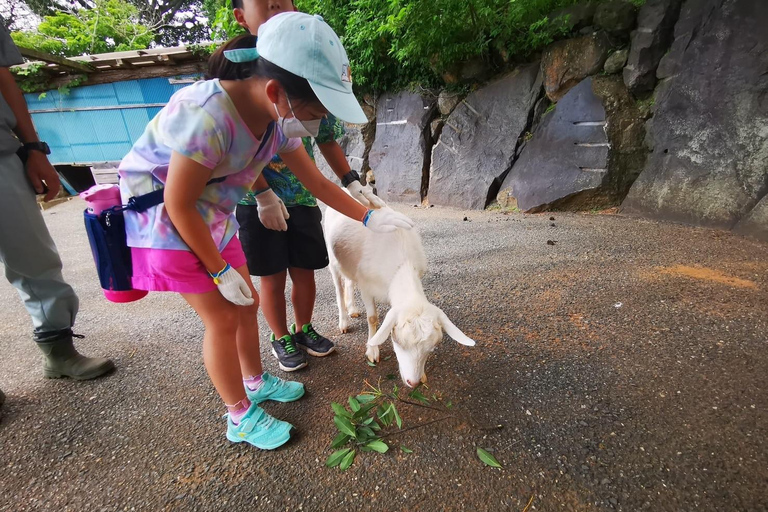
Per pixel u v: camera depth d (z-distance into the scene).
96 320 3.57
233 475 1.82
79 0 17.50
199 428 2.13
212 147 1.49
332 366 2.63
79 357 2.67
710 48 4.69
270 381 2.29
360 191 2.44
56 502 1.75
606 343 2.58
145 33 15.22
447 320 2.17
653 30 5.19
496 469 1.75
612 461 1.74
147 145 1.65
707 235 4.34
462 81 7.38
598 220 5.34
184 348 2.96
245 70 1.47
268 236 2.37
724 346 2.41
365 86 8.55
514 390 2.24
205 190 1.71
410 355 2.08
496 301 3.31
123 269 1.80
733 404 1.98
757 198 4.30
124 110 10.95
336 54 1.40
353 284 3.33
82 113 11.09
